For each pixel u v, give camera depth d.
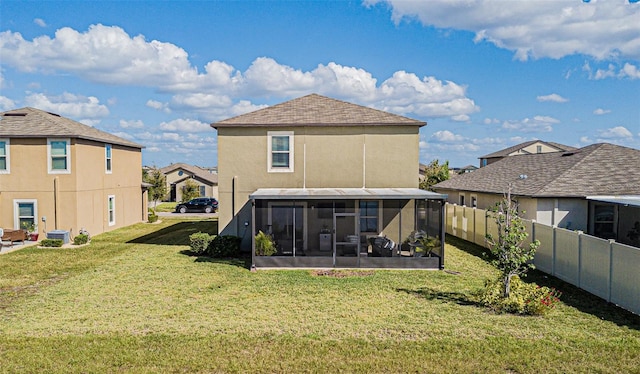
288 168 21.00
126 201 33.66
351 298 13.28
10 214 25.48
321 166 21.00
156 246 23.62
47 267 18.33
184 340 9.84
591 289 13.73
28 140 25.30
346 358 8.92
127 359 8.88
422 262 17.73
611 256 12.66
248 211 21.08
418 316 11.50
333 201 18.06
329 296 13.52
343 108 22.52
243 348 9.42
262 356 9.02
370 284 15.05
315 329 10.55
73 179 25.44
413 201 20.38
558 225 20.39
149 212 41.38
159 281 15.47
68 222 25.52
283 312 11.90
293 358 8.94
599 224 20.34
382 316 11.51
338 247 19.08
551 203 20.34
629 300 11.87
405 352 9.17
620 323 10.94
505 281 12.36
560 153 27.19
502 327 10.62
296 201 19.45
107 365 8.64
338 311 11.97
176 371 8.42
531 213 20.92
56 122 26.44
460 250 22.08
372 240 19.56
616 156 23.17
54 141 25.41
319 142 20.98
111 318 11.42
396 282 15.35
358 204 19.39
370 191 19.23
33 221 25.53
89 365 8.63
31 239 25.14
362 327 10.67
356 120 21.08
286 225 19.53
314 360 8.83
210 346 9.52
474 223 24.27
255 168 21.00
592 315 11.60
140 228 32.16
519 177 24.77
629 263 11.88
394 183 21.03
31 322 11.20
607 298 12.83
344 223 19.59
